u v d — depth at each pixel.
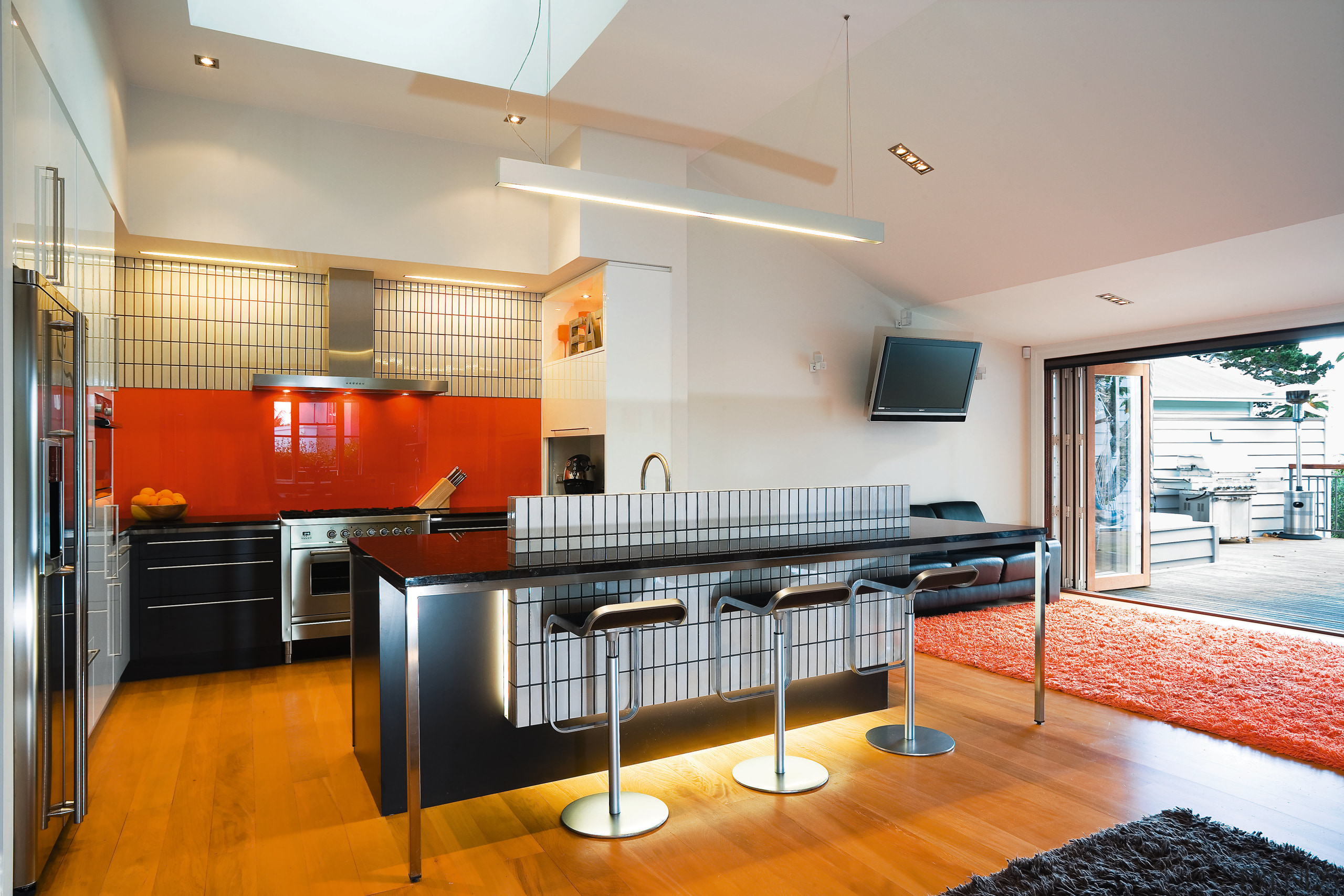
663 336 5.06
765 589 3.30
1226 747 3.28
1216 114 3.70
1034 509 7.26
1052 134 4.19
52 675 2.23
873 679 3.75
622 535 2.98
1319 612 5.96
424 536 3.36
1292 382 11.99
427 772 2.71
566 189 3.02
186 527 4.32
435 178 4.88
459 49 4.12
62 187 2.54
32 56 2.29
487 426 5.65
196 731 3.45
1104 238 4.85
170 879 2.25
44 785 2.19
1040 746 3.29
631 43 3.74
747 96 4.29
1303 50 3.24
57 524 2.28
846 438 6.46
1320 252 4.44
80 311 2.61
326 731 3.46
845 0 3.38
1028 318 6.41
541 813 2.68
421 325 5.45
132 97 4.18
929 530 3.61
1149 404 7.21
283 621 4.53
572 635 2.83
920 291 6.38
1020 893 2.13
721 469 5.89
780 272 6.16
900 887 2.21
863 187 5.27
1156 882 2.18
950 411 6.61
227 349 4.91
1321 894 2.13
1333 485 11.09
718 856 2.39
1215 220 4.36
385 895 2.18
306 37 3.81
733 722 3.31
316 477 5.13
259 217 4.44
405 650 2.70
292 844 2.46
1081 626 5.40
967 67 3.96
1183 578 7.64
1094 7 3.40
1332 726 3.40
